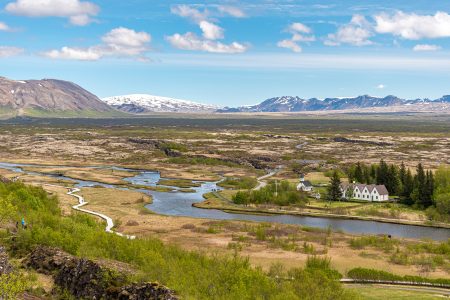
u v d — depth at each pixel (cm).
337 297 6956
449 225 14588
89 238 7531
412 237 13250
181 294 5672
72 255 7075
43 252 7075
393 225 14750
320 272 7994
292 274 8181
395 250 11462
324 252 11162
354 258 10706
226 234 12812
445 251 11269
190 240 12012
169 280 6028
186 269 6725
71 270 6384
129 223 13662
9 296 4978
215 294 6081
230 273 6681
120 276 6053
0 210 8381
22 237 7644
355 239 12181
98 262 6328
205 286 6200
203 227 13550
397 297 8038
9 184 13262
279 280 7400
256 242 11975
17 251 7400
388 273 9262
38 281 6412
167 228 13338
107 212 15262
